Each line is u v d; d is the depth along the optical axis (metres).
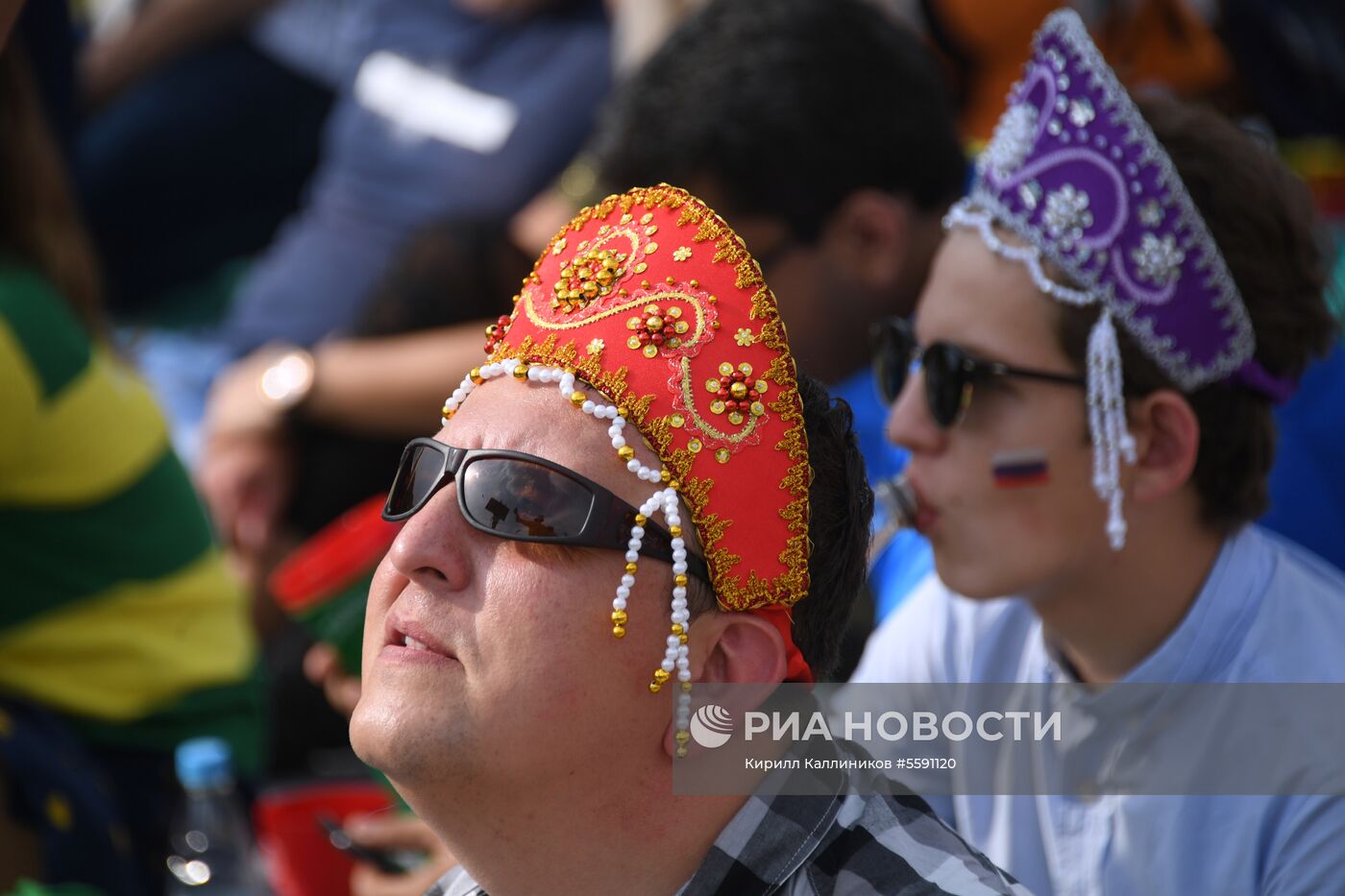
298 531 13.92
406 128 16.17
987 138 13.00
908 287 9.41
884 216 9.16
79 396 10.07
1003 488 6.69
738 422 4.70
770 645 4.81
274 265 17.02
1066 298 6.61
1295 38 13.22
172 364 16.91
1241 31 13.20
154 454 10.57
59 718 9.89
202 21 18.45
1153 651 6.94
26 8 13.81
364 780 10.39
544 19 16.03
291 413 13.66
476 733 4.50
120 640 10.04
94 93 18.58
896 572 9.39
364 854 8.16
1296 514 9.28
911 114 9.16
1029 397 6.67
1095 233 6.61
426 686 4.56
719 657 4.80
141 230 18.61
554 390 4.70
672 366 4.68
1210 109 7.13
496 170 15.65
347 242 16.39
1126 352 6.67
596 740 4.56
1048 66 6.80
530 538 4.51
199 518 11.00
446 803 4.62
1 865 8.75
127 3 20.00
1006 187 6.82
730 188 9.05
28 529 9.86
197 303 19.05
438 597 4.62
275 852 8.80
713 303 4.77
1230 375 6.82
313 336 16.17
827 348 9.46
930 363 6.79
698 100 9.05
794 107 8.91
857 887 4.82
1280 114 13.47
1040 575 6.73
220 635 10.74
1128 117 6.63
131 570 10.22
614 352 4.69
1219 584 6.90
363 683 4.78
